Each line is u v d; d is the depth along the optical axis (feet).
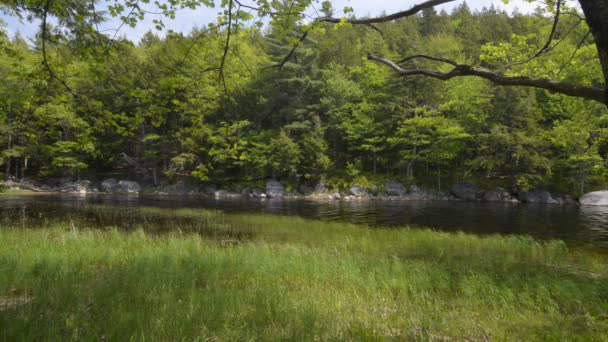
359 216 76.89
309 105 140.56
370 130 134.00
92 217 63.87
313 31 14.58
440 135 124.77
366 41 175.11
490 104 121.60
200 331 12.42
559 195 117.19
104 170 169.89
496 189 124.26
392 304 18.16
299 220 62.18
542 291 20.97
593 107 62.39
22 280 19.26
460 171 137.59
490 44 39.65
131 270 21.74
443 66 130.82
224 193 141.08
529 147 111.45
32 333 11.23
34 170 164.96
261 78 136.15
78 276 20.24
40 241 32.50
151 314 13.78
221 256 27.76
